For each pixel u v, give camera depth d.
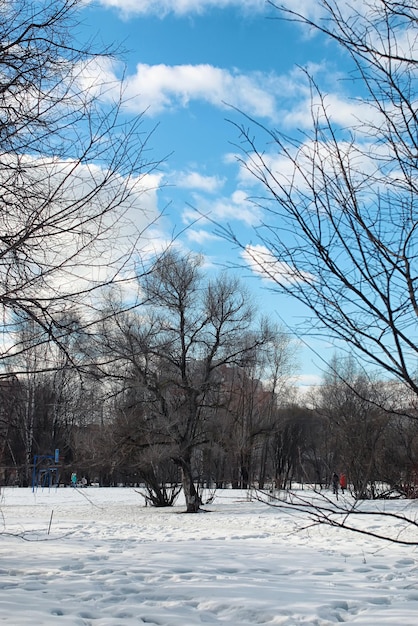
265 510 31.30
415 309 5.25
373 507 25.00
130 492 51.41
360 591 9.68
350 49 5.32
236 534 19.92
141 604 8.55
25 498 44.00
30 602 8.39
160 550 14.97
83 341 7.82
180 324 32.59
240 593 9.25
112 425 33.62
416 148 5.35
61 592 9.24
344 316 5.35
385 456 25.41
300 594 9.25
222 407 35.47
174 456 33.03
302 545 16.48
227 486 63.59
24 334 7.61
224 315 34.19
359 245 5.32
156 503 37.00
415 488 10.16
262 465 58.12
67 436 34.75
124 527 23.25
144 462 33.81
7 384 9.12
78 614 7.75
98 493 49.62
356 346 5.39
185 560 12.98
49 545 15.98
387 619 7.61
